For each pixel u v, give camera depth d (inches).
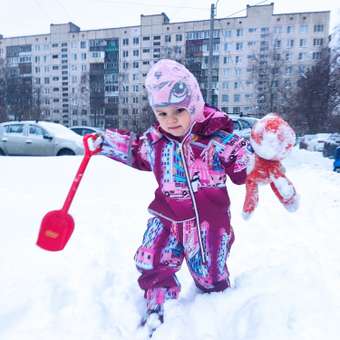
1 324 61.4
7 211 130.3
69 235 65.9
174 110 59.8
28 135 360.2
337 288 72.9
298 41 1824.6
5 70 1817.2
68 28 2215.8
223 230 65.0
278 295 62.6
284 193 61.1
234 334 57.4
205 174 62.9
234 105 1903.3
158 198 67.4
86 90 2123.5
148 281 65.2
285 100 1347.2
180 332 58.1
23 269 81.6
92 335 59.7
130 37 2066.9
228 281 69.1
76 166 249.1
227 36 1871.3
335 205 148.6
